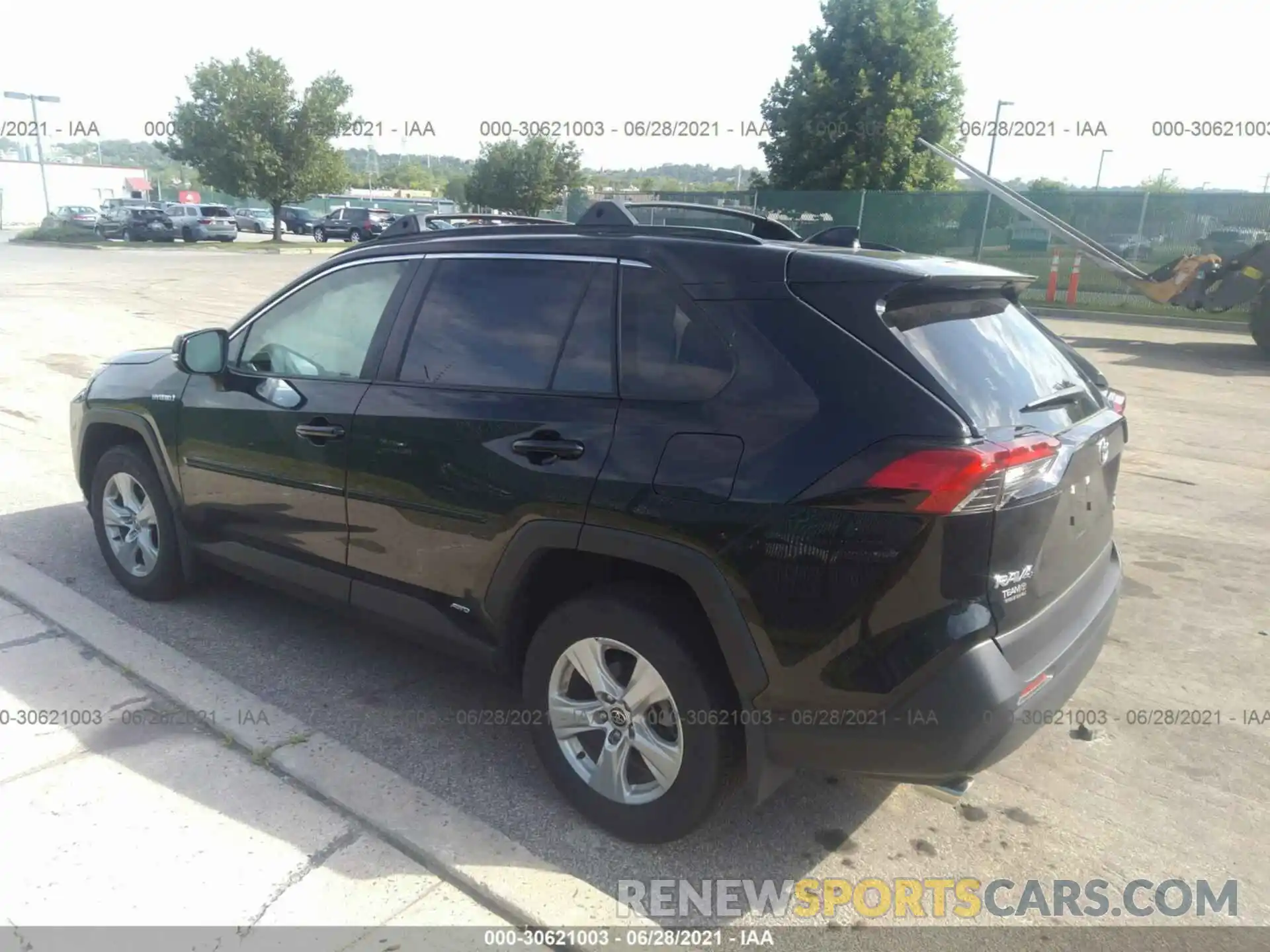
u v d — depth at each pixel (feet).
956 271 9.62
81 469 16.20
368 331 11.98
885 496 8.04
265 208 202.28
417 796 10.44
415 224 12.35
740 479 8.62
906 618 8.13
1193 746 12.23
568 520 9.59
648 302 9.73
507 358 10.61
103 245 123.54
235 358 13.52
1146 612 16.30
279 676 13.28
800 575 8.38
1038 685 8.63
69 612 14.58
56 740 11.30
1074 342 52.29
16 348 38.96
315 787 10.57
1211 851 10.23
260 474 12.81
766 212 82.64
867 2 84.02
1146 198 66.90
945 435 8.05
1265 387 39.06
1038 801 11.05
